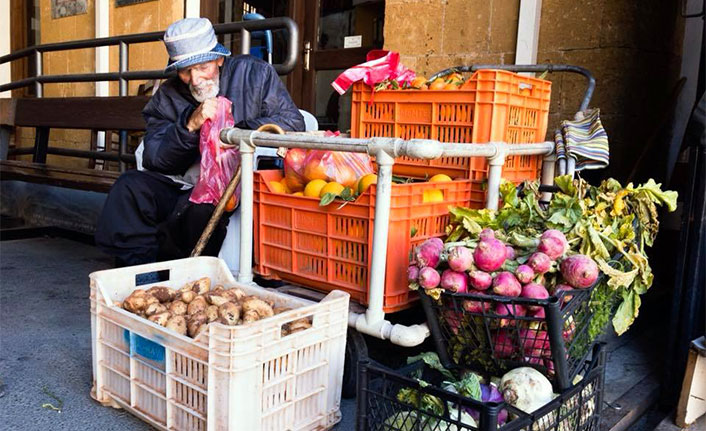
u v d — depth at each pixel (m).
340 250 2.02
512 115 2.36
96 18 6.59
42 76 5.19
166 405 1.75
